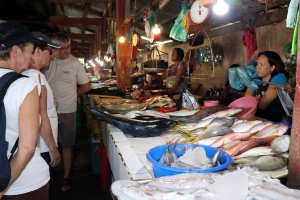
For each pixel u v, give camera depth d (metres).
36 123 1.49
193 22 3.56
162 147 1.65
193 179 1.23
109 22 10.83
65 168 3.86
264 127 2.14
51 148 2.39
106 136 3.06
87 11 12.83
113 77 9.88
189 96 3.20
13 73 1.51
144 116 2.72
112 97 5.04
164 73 6.08
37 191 1.82
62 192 3.81
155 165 1.43
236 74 3.04
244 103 2.77
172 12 6.81
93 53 19.84
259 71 3.30
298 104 1.49
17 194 1.73
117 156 2.16
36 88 1.53
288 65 3.89
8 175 1.40
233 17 4.91
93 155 4.33
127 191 1.16
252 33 4.96
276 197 1.13
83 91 4.12
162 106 3.54
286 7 4.60
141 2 7.39
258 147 1.75
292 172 1.54
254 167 1.52
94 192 3.82
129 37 6.66
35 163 1.81
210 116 2.60
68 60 3.77
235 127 2.23
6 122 1.50
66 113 3.71
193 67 8.23
